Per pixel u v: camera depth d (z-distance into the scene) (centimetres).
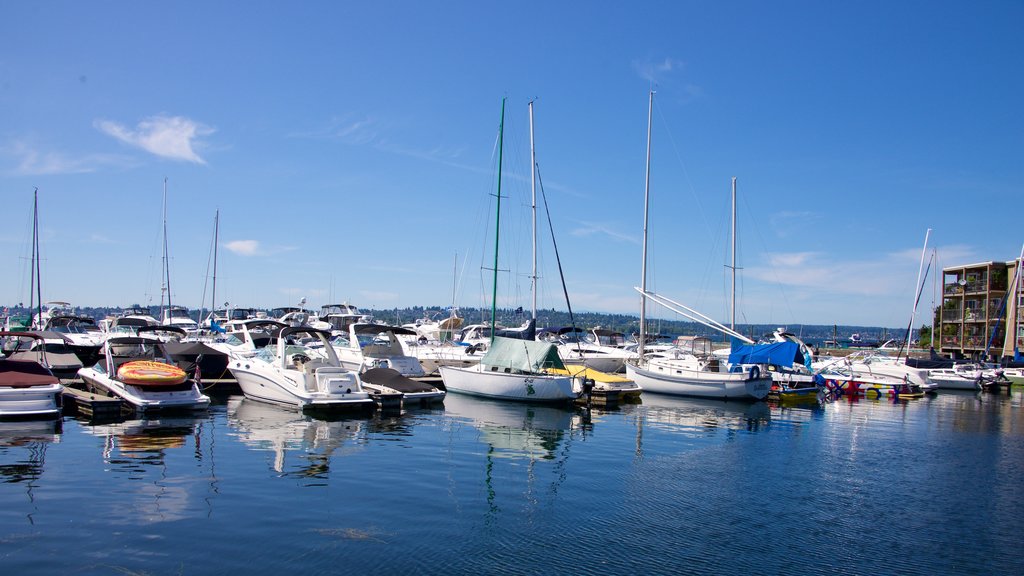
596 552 1063
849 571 1030
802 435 2248
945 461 1877
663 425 2366
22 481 1312
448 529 1136
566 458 1733
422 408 2573
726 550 1098
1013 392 4459
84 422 1972
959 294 6694
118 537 1030
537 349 2895
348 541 1055
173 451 1617
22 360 2045
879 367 4194
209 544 1017
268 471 1459
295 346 2648
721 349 5022
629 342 5178
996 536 1214
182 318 5475
